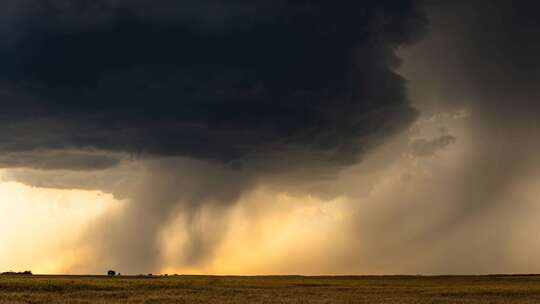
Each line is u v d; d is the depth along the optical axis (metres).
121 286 82.19
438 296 72.75
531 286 99.88
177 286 87.00
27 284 76.44
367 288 89.06
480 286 99.00
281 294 72.75
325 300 62.56
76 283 81.88
